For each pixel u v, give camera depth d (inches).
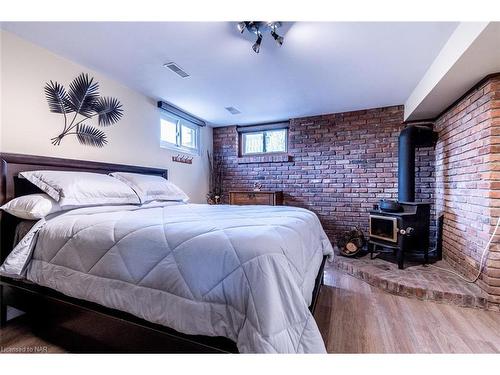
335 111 146.9
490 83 77.8
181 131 150.0
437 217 124.7
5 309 64.3
